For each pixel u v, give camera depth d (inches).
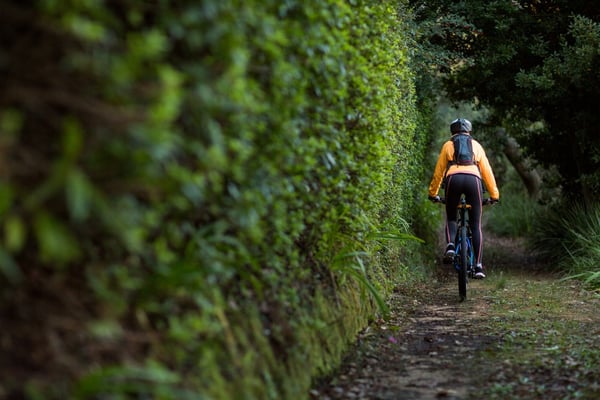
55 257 127.0
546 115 805.9
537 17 781.9
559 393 262.4
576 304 497.0
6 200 113.0
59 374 137.7
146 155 131.0
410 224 708.0
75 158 120.5
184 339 171.9
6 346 132.6
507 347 347.9
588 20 709.3
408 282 597.3
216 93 159.9
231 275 201.8
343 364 298.5
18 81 121.6
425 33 724.0
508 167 1444.4
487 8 759.7
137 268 167.5
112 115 125.0
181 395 151.8
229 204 192.1
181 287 177.5
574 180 813.9
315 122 255.8
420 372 300.2
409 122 600.4
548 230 817.5
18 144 123.6
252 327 220.8
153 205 154.9
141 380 157.4
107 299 150.3
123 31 149.7
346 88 291.1
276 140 207.5
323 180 271.6
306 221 283.4
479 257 540.4
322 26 238.1
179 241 179.6
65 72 127.4
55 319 138.9
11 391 129.2
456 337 377.7
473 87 848.9
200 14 149.8
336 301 318.0
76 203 114.5
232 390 191.3
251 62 196.4
